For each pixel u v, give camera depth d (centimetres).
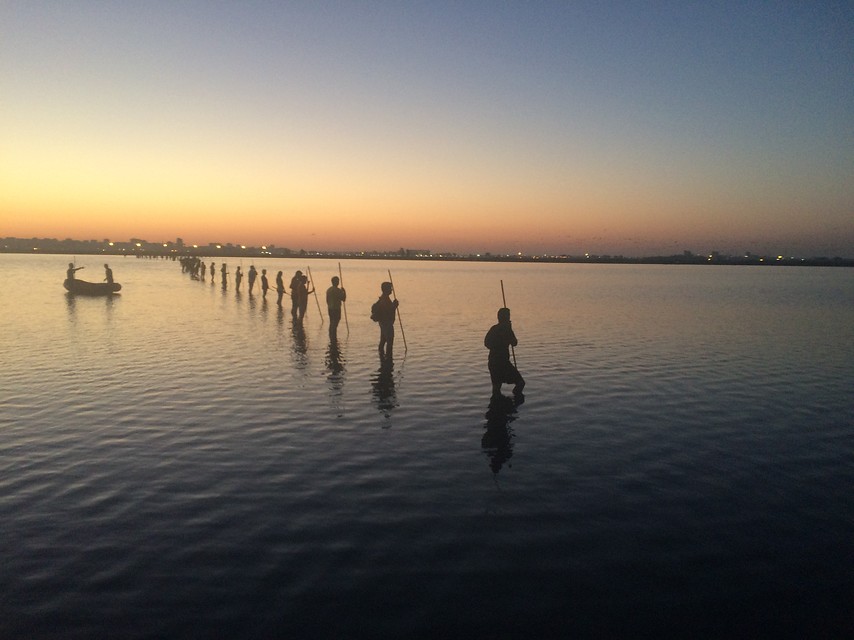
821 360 1546
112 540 531
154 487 654
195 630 405
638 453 788
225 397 1062
